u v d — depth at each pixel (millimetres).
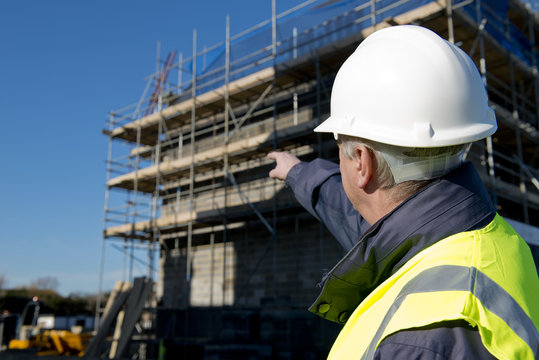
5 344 18594
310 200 1763
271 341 11195
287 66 13672
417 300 773
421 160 984
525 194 11688
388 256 1005
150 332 16828
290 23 14469
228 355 11172
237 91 15297
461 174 991
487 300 765
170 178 18000
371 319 904
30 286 72750
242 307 12453
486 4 12516
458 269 808
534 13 14406
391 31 1131
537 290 913
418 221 949
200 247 16875
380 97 1031
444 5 10641
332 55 12734
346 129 1062
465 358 704
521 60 12984
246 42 15688
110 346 14133
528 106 14695
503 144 13797
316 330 10695
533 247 4789
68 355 14938
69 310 35094
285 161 1915
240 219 15070
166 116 17516
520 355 727
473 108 1036
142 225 16484
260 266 14742
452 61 1051
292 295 13656
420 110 998
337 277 1140
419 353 713
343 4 13336
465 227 925
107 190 18297
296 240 13945
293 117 14750
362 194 1073
